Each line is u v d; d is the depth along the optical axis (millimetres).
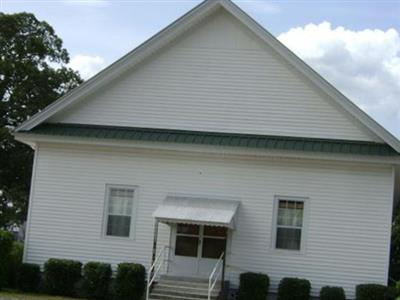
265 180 26094
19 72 46844
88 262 26172
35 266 26578
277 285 25500
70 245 27250
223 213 25234
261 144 25922
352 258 25203
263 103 26719
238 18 26828
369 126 25469
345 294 25031
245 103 26859
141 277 25359
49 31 49125
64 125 27828
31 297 24188
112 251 26922
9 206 48594
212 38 27422
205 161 26609
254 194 26094
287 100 26547
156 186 26875
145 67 27766
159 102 27484
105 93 27906
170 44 27625
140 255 26703
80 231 27250
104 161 27406
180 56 27562
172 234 26531
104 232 27125
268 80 26797
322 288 24781
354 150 25172
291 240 25734
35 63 48469
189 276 26094
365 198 25328
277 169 26047
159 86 27562
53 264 26109
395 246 36406
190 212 25297
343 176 25562
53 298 24578
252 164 26234
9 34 47656
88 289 25703
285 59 26516
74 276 26094
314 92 26375
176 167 26828
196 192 26500
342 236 25344
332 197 25547
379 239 25094
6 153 47688
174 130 27188
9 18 47562
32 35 48500
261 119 26656
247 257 25828
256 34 26781
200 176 26562
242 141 26188
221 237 26172
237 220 26031
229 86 27047
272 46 26562
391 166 25188
